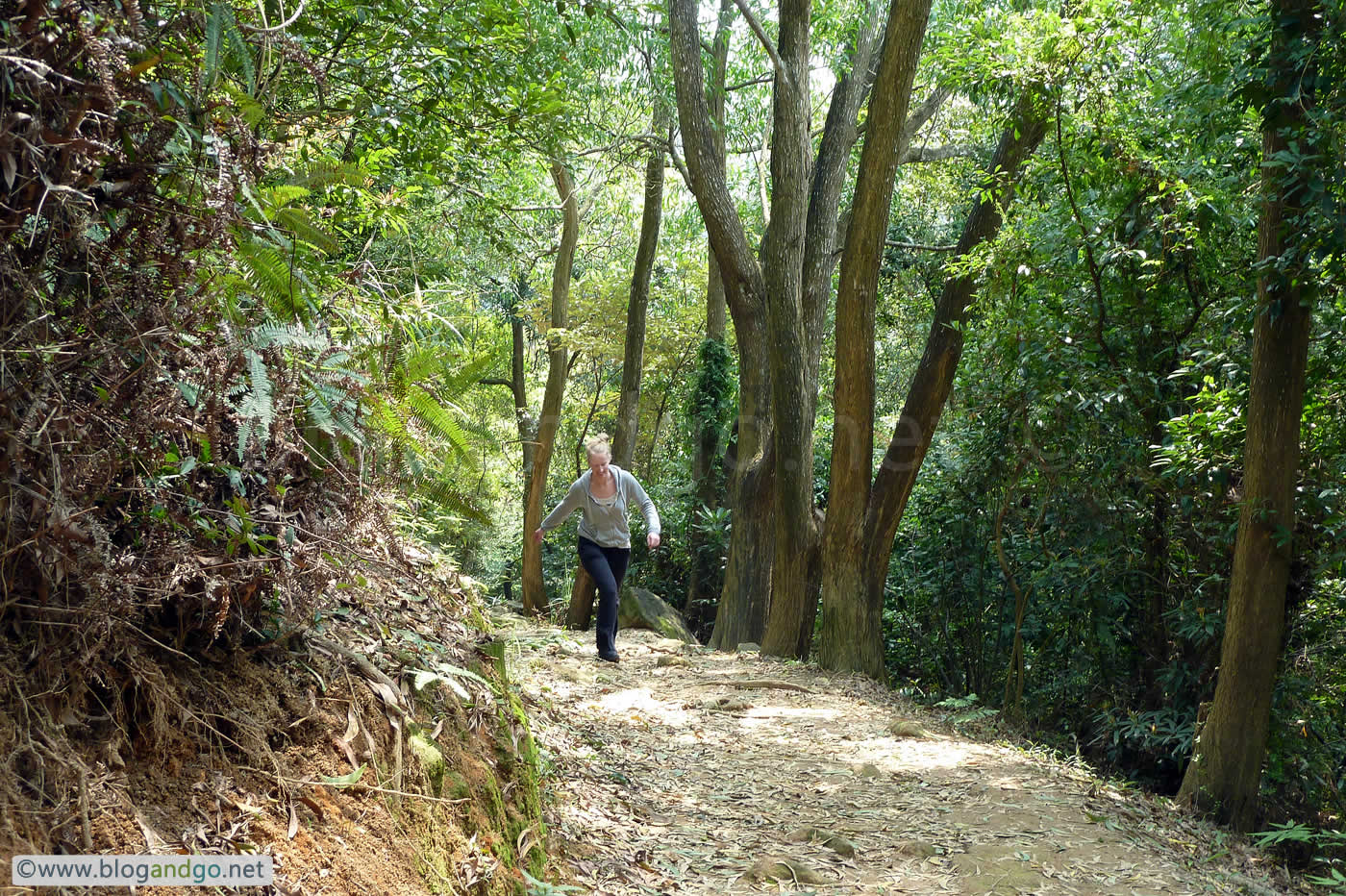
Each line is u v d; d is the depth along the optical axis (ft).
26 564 5.30
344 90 16.60
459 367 7.89
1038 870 13.37
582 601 45.75
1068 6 25.62
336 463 7.55
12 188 4.92
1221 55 23.59
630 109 45.34
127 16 5.33
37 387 5.12
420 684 8.68
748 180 55.67
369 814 7.29
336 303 7.75
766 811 15.47
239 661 7.09
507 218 27.07
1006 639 34.63
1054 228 26.63
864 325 31.30
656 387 68.64
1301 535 21.42
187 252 5.91
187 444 6.22
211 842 5.90
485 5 18.07
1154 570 27.17
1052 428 27.58
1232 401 21.74
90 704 5.83
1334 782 24.99
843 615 31.60
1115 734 25.70
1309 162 17.63
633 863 11.97
